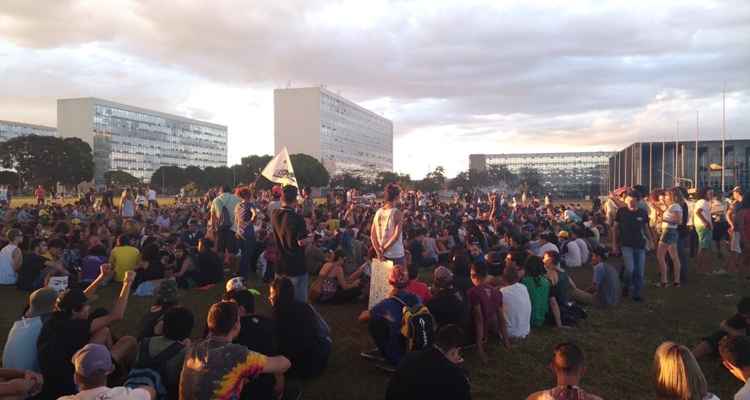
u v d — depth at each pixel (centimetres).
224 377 390
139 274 1052
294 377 602
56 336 486
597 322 825
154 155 14775
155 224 1911
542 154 15475
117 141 13438
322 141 12456
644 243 964
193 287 1096
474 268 717
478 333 672
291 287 601
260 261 1223
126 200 2016
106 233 1386
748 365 410
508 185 13288
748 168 7444
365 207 2166
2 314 915
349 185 10062
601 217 2052
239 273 1145
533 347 709
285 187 729
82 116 12688
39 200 3184
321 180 9462
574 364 360
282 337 584
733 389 566
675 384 358
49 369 477
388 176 10594
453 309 638
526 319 754
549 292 809
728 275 1195
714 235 1484
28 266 1091
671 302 949
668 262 1189
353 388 583
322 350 597
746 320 603
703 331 777
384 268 775
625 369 634
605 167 14900
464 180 12588
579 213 2586
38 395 477
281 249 710
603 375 617
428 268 1387
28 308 553
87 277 1095
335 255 982
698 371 358
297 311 592
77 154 7969
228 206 1198
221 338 409
